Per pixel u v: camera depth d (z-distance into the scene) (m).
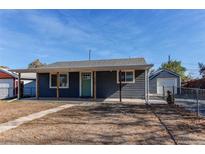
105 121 7.18
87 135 5.31
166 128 6.07
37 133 5.55
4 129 6.06
